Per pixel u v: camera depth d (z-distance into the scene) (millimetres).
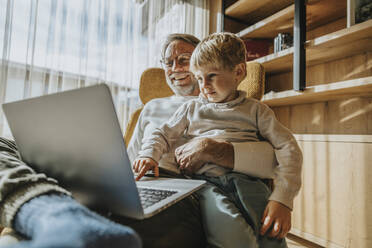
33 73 1516
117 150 320
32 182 354
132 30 1902
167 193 470
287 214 534
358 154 1086
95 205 408
